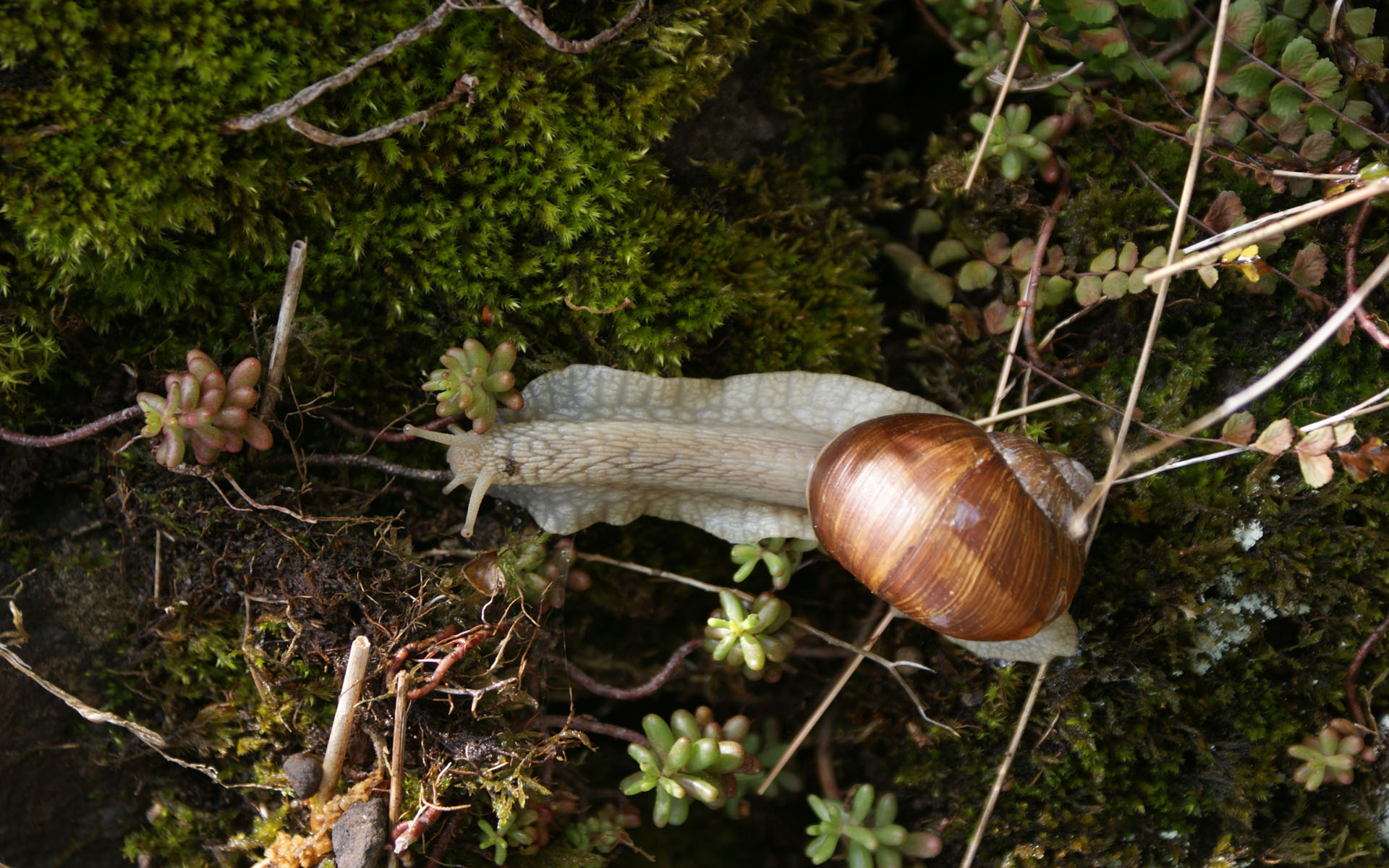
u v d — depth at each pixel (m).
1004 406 0.37
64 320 0.34
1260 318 0.36
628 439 0.35
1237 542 0.36
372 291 0.35
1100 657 0.36
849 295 0.37
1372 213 0.36
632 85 0.35
